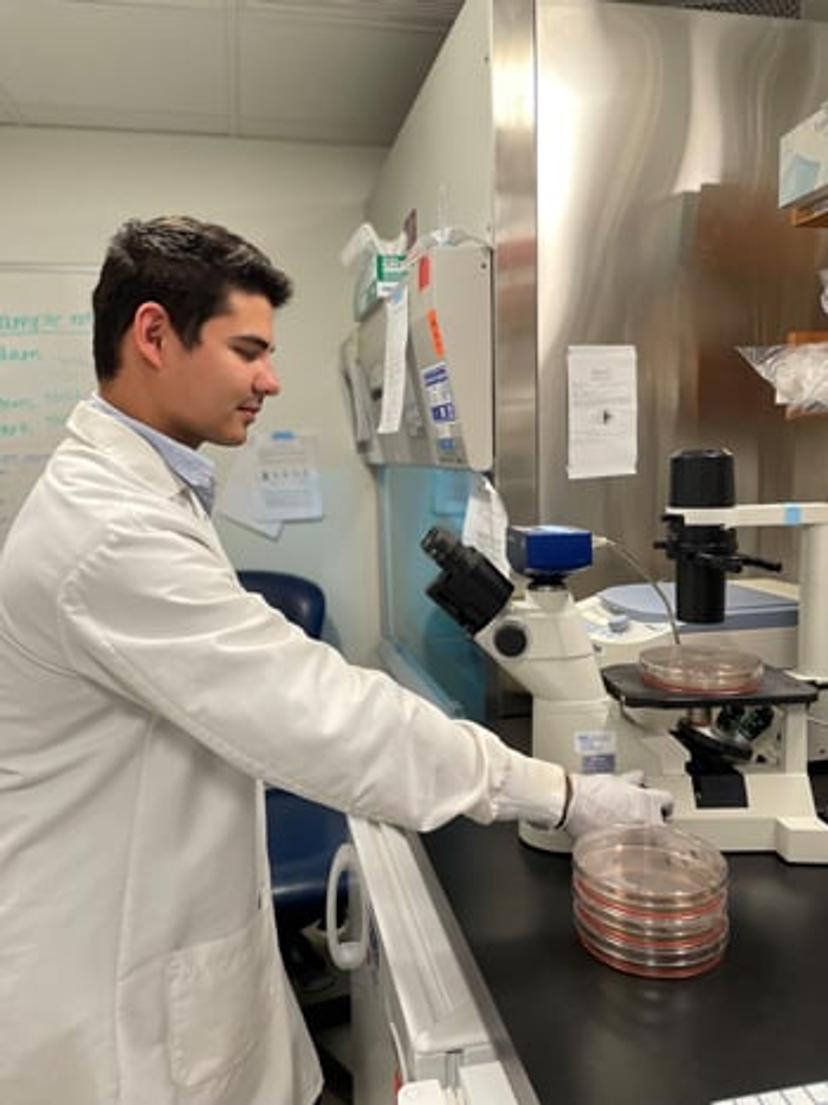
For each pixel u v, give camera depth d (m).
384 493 2.60
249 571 2.60
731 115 1.50
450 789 0.88
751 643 1.25
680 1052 0.71
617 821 0.94
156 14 1.84
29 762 0.94
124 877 0.95
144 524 0.86
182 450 1.01
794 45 1.52
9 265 2.43
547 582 1.04
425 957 0.95
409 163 1.92
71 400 2.49
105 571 0.84
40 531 0.88
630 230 1.47
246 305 0.95
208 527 1.01
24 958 0.93
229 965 1.01
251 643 0.86
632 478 1.52
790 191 1.19
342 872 1.35
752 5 1.64
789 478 1.60
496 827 1.15
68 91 2.21
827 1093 0.64
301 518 2.66
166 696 0.85
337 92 2.24
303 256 2.59
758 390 1.57
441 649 1.89
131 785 0.95
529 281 1.42
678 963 0.81
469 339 1.39
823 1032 0.73
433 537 1.03
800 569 1.23
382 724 0.86
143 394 0.98
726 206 1.52
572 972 0.83
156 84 2.18
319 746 0.84
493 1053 0.80
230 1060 1.01
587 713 1.04
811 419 1.59
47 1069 0.94
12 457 2.48
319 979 2.04
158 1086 0.95
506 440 1.43
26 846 0.94
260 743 0.85
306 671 0.87
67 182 2.45
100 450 0.94
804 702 1.02
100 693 0.92
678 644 1.17
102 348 0.98
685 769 1.05
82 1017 0.94
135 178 2.48
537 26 1.38
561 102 1.41
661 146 1.47
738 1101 0.63
